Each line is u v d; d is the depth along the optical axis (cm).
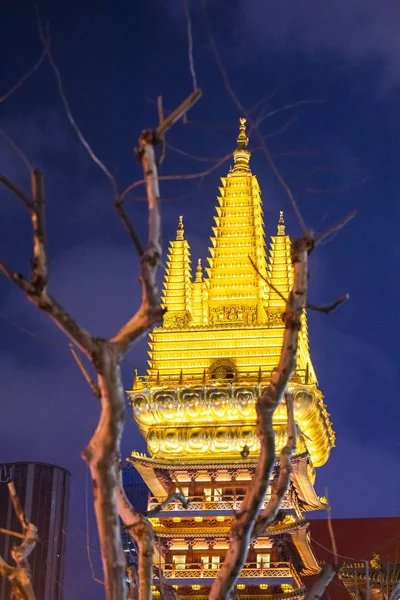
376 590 7212
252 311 7925
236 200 8369
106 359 1830
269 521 2114
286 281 7956
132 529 2067
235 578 1947
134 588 2888
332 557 7906
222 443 7244
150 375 7619
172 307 8025
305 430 7475
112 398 1831
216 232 8269
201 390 7344
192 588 7038
